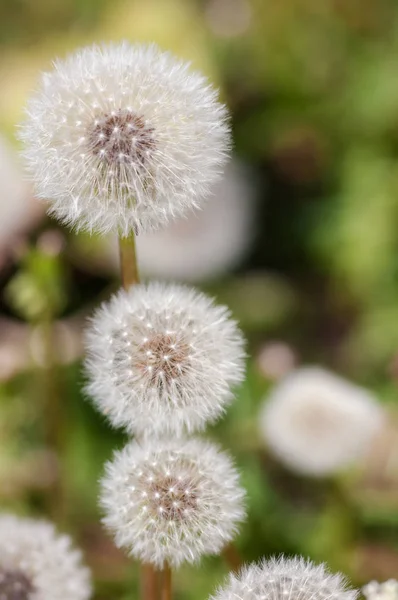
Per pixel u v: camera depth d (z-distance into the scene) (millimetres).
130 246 541
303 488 723
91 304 857
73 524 705
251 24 1009
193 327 532
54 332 717
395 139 946
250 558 695
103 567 686
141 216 515
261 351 833
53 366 703
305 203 949
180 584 670
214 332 534
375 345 844
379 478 719
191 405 525
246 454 732
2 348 771
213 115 522
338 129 960
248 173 946
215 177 522
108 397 528
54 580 556
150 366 524
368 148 948
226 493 524
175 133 517
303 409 688
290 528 705
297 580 506
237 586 506
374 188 928
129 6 1016
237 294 907
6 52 1008
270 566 512
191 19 1009
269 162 960
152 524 518
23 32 1025
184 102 520
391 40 990
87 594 564
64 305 813
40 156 516
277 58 992
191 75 527
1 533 565
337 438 684
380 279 892
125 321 532
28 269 690
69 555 566
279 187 957
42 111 519
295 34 1002
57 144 516
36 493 713
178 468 524
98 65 524
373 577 691
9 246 811
